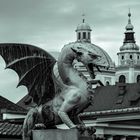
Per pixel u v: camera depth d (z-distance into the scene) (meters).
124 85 97.81
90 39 172.38
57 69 14.21
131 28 199.88
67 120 13.65
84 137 13.62
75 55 13.98
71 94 13.76
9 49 14.62
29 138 14.09
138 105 90.31
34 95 14.47
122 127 84.62
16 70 14.71
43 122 14.03
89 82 14.05
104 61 14.04
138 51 196.38
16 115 46.16
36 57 14.47
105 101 94.75
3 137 29.30
